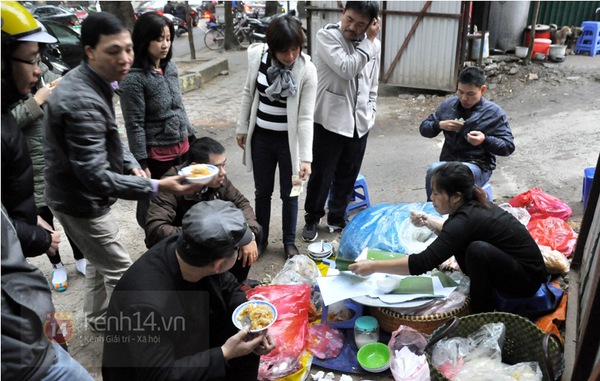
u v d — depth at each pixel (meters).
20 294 1.50
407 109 7.32
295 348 2.41
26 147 2.00
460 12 7.14
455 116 3.58
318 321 2.84
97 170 2.13
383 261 2.50
